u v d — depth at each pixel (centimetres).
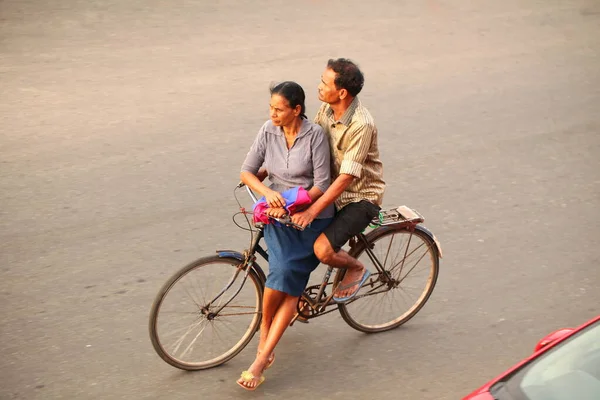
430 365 1249
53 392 1144
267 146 1132
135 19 2828
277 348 1271
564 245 1631
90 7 2892
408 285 1343
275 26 2895
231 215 1673
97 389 1156
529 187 1884
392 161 1978
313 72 2506
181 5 3012
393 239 1295
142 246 1539
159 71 2428
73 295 1374
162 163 1877
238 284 1215
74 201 1686
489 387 859
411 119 2239
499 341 1317
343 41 2817
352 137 1104
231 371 1216
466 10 3319
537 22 3247
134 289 1402
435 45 2878
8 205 1652
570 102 2445
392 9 3228
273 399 1156
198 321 1216
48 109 2120
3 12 2762
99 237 1559
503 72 2672
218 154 1942
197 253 1530
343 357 1258
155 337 1164
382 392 1182
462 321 1368
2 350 1225
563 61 2825
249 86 2366
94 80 2323
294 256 1130
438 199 1803
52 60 2430
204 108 2200
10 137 1953
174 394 1157
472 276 1506
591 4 3534
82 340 1261
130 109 2162
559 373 853
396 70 2606
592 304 1432
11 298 1354
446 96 2428
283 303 1166
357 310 1312
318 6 3162
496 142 2123
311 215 1099
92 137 1983
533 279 1505
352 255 1260
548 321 1376
